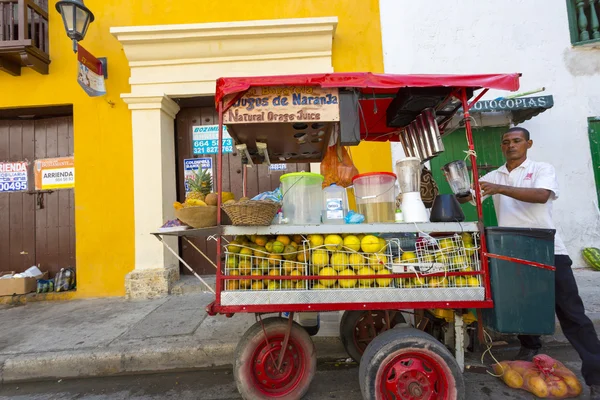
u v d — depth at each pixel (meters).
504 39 5.66
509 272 2.28
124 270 5.32
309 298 2.28
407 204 2.55
